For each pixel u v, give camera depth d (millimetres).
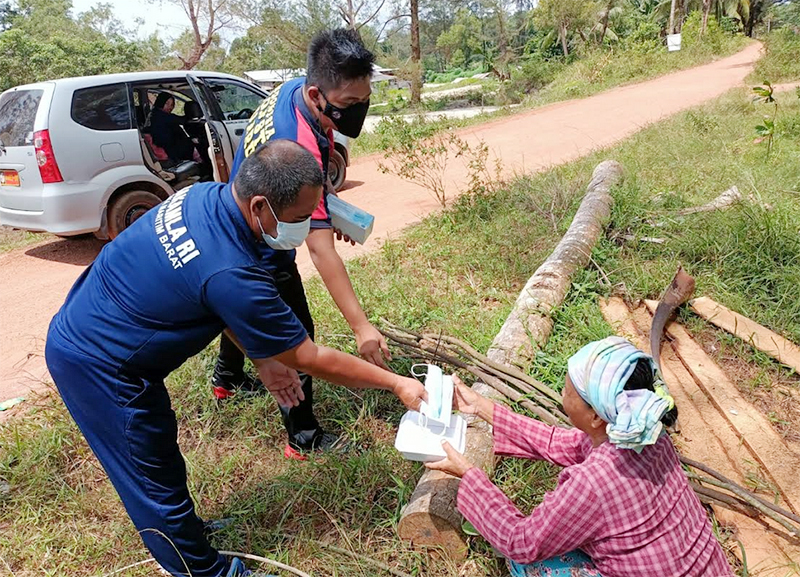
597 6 30828
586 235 5121
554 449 2451
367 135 13023
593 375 1888
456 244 5805
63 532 2799
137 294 2045
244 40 37500
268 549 2688
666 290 4305
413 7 26656
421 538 2590
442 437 2332
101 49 25688
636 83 20188
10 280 5984
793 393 3551
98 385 2102
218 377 3533
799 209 5770
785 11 46656
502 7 40062
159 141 6766
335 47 2520
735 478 2945
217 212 2031
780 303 4293
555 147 10727
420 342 3785
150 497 2234
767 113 11211
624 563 1963
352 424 3355
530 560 2037
